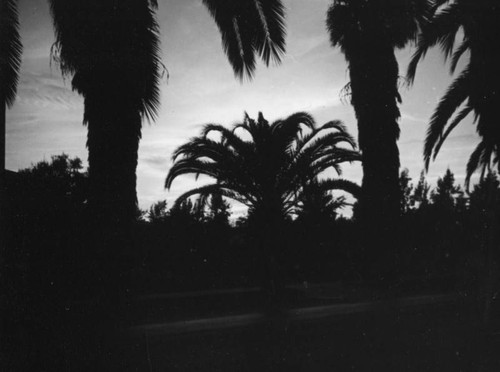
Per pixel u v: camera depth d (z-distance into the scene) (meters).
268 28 9.26
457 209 15.53
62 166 10.89
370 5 11.94
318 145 12.23
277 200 12.35
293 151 12.36
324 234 14.66
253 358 5.54
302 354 5.69
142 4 7.86
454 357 5.41
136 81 7.69
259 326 6.75
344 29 12.22
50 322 6.26
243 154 11.98
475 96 10.47
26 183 10.15
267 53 9.45
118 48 7.59
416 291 10.33
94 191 7.63
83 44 7.59
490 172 9.76
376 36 11.97
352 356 5.54
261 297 10.62
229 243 16.78
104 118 7.55
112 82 7.55
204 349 5.89
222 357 5.58
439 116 11.80
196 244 16.52
